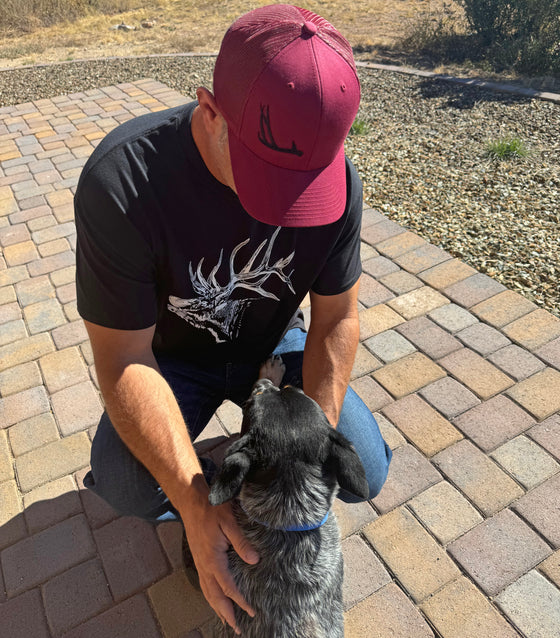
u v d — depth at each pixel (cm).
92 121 830
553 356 378
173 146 196
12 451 338
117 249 196
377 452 254
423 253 490
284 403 200
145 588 270
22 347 414
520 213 549
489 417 340
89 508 304
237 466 179
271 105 160
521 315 414
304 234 221
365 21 1395
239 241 213
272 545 195
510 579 263
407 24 1339
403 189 607
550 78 912
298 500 190
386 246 503
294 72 158
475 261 480
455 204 572
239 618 202
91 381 382
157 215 198
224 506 200
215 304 231
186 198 199
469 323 412
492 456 318
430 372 374
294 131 162
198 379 259
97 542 288
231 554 207
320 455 193
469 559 271
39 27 1584
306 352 251
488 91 876
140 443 201
